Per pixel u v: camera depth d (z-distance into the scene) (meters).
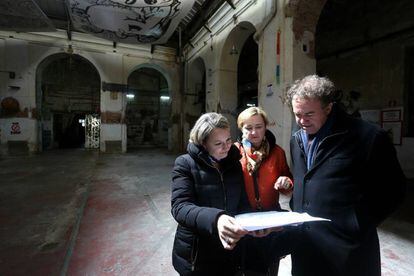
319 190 1.24
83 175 6.75
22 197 4.70
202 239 1.33
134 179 6.37
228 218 1.09
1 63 10.09
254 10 6.53
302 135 1.42
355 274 1.16
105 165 8.46
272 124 5.55
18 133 10.45
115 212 3.97
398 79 6.29
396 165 1.15
